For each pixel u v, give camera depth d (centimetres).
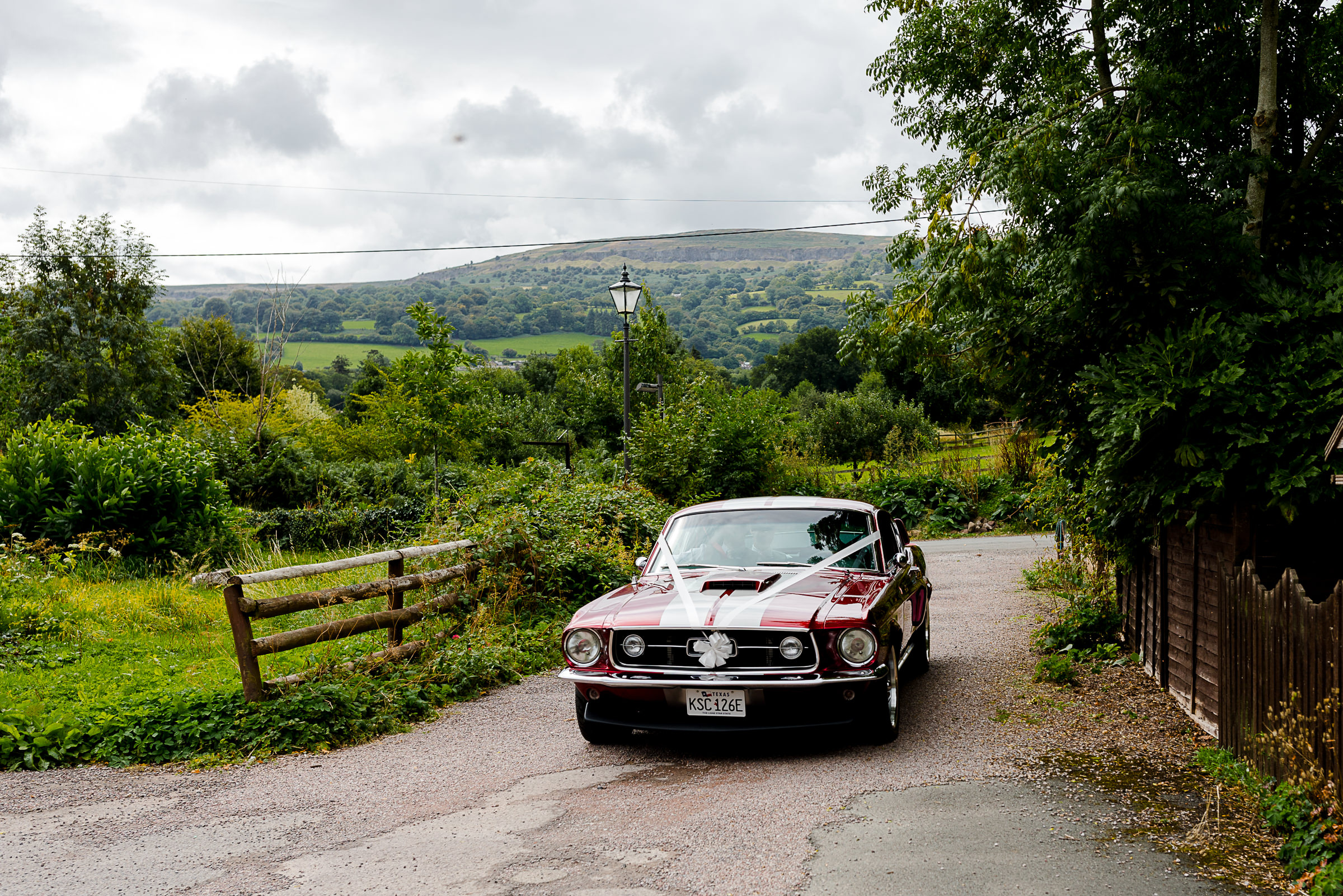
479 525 1045
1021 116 933
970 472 2459
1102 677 742
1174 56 791
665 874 398
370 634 953
